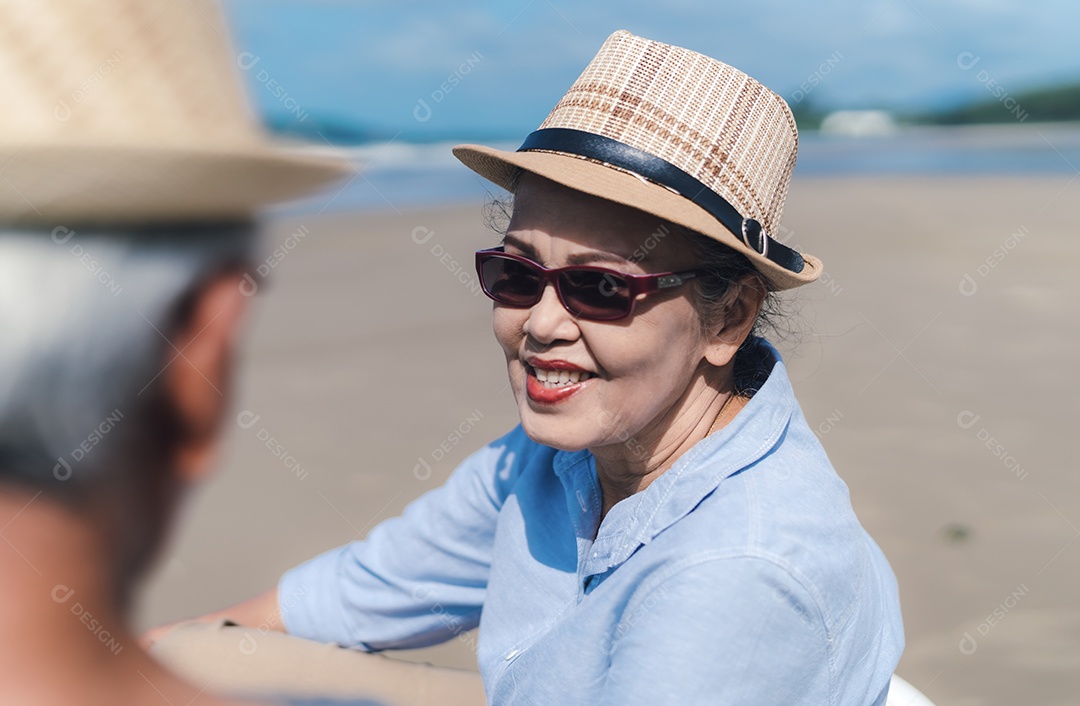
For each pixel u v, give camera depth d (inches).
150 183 21.0
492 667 66.9
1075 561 139.3
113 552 23.3
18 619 21.9
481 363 228.1
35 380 21.5
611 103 61.2
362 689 53.7
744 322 63.9
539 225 59.9
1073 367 229.8
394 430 184.5
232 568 84.4
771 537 52.8
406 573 75.9
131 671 23.9
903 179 716.7
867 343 243.0
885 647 61.6
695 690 50.3
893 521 149.3
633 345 59.0
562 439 61.7
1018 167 807.1
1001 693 110.0
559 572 66.3
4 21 20.8
